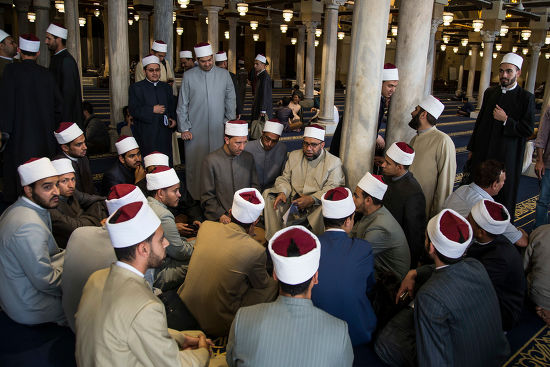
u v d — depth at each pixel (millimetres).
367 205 2836
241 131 3545
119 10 5945
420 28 3613
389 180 3148
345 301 2354
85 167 3932
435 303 2047
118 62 6086
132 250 1706
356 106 3373
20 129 4195
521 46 24344
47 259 2514
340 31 19125
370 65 3279
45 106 4297
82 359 1649
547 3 12945
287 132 10062
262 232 3568
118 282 1684
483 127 3832
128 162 3729
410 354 2369
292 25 23906
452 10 13875
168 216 2844
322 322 1639
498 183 2922
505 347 2289
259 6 17344
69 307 2381
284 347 1606
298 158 3604
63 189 3115
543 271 2973
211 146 4703
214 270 2553
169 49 7367
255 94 7129
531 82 14891
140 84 4672
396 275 2787
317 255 1703
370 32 3229
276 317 1642
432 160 3348
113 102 6227
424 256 3070
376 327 2531
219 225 2643
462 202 2984
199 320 2648
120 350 1591
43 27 9438
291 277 1652
